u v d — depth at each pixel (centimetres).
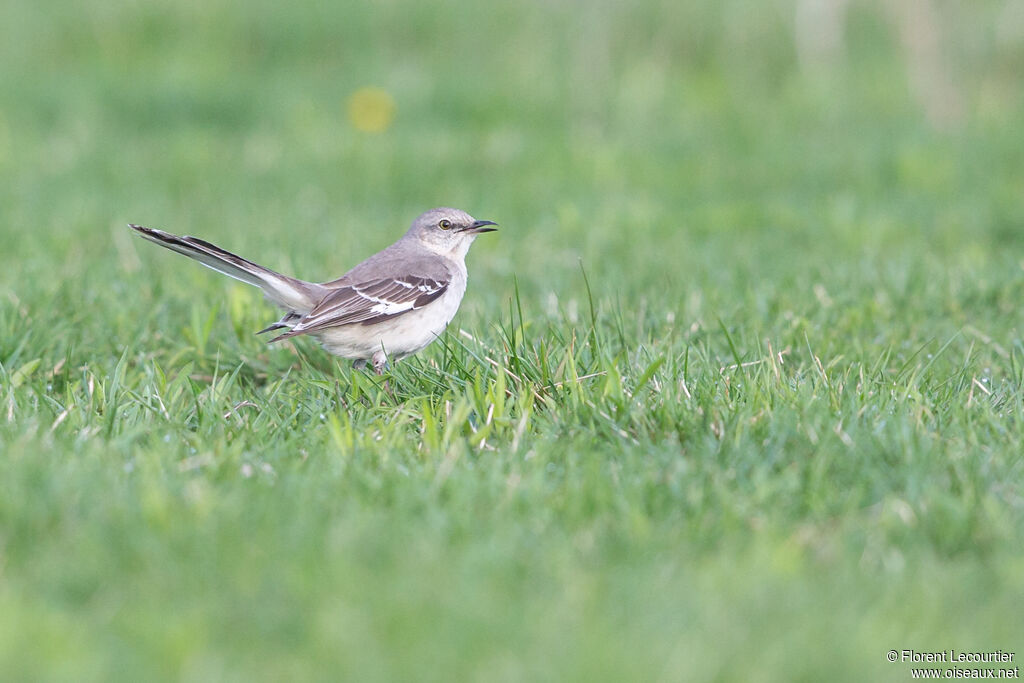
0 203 1998
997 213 2009
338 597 666
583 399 977
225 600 666
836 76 3086
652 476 834
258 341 1284
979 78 3025
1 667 597
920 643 643
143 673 600
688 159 2489
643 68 3094
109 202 2030
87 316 1305
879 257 1728
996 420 955
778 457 877
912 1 2827
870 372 1098
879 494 820
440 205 2111
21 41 3172
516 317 1330
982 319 1368
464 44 3284
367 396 1073
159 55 3203
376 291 1151
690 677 597
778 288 1482
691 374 1065
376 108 2752
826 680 607
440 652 620
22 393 1025
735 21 3219
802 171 2395
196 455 891
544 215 1991
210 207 2050
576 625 647
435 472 852
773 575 699
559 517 788
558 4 3338
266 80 3067
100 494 786
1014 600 689
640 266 1656
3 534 730
